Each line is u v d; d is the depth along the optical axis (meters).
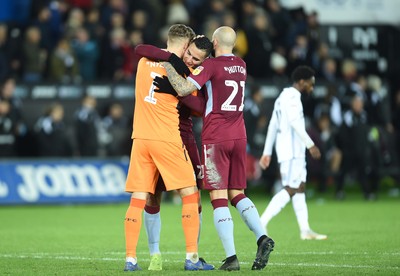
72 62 72.06
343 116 71.06
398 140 76.44
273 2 81.06
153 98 30.23
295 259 34.12
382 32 83.75
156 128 30.14
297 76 41.12
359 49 83.44
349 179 83.69
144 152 30.28
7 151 67.62
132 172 30.44
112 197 67.38
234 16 81.19
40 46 72.25
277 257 34.88
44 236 45.50
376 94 76.38
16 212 61.84
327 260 33.69
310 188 80.56
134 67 74.06
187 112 31.52
